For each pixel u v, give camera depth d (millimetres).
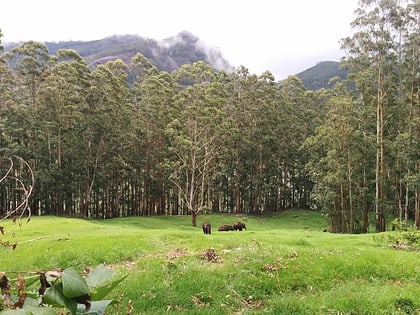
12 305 1849
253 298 8562
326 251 13242
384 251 14273
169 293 8289
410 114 41438
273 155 63938
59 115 51281
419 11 40094
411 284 9820
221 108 52000
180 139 45812
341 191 43188
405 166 41250
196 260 11289
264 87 63312
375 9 40844
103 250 14055
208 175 58719
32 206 52969
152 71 66312
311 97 70562
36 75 54688
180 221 52250
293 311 7645
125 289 8375
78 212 60469
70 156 53500
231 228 37094
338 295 8438
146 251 14430
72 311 1877
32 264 12039
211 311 7512
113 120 54375
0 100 50750
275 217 61438
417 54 41375
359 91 44312
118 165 55719
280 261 10805
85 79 52125
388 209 40594
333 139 41719
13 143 47688
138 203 65062
